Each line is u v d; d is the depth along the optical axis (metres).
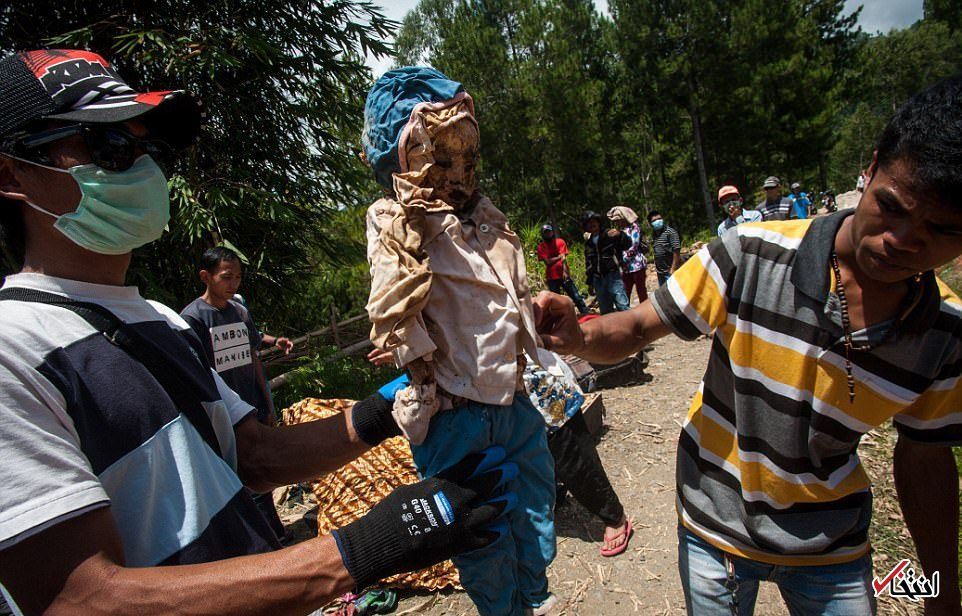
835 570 1.53
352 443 1.49
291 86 7.07
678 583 3.02
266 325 7.84
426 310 1.28
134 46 5.91
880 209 1.17
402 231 1.23
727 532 1.63
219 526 1.17
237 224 6.91
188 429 1.19
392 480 3.65
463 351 1.27
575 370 4.93
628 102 25.98
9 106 1.10
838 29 28.00
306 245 8.05
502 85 20.92
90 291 1.18
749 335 1.50
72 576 0.91
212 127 6.90
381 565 1.07
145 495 1.07
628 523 3.43
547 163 22.88
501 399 1.29
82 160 1.15
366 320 9.31
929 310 1.31
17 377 0.96
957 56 43.16
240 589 0.98
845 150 49.16
